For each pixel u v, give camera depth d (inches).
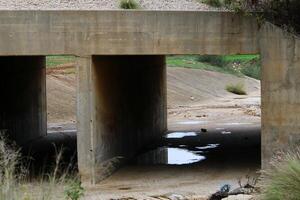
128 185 729.0
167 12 719.7
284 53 711.1
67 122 1392.7
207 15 722.2
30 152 959.6
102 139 767.1
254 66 3046.3
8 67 960.3
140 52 723.4
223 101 2022.6
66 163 840.3
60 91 1598.2
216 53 725.3
